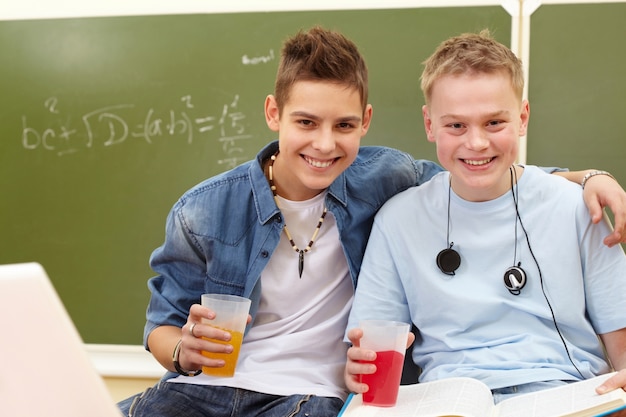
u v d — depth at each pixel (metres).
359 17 2.75
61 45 2.90
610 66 2.63
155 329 1.71
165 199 2.87
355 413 1.31
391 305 1.66
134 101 2.87
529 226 1.59
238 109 2.81
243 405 1.58
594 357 1.54
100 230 2.90
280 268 1.71
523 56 2.67
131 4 2.87
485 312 1.57
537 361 1.51
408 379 1.78
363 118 1.71
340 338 1.70
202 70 2.83
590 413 1.20
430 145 2.73
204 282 1.75
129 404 1.61
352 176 1.78
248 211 1.73
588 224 1.56
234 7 2.81
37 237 2.94
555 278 1.56
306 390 1.58
